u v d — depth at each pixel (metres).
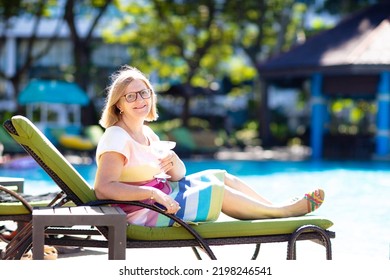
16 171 17.62
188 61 31.16
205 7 30.00
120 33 32.75
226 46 33.09
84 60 28.45
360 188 14.08
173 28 30.73
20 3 28.34
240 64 36.31
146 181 4.81
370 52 22.11
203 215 4.79
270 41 33.56
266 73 24.33
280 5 30.66
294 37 33.47
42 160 4.62
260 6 30.30
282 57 24.38
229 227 4.68
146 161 4.77
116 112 4.87
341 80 23.20
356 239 7.89
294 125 37.59
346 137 23.58
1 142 20.19
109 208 4.39
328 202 11.68
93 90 34.59
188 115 31.03
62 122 34.09
